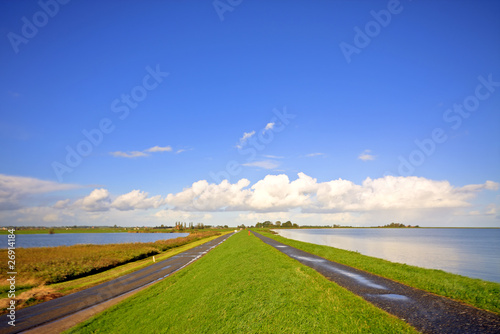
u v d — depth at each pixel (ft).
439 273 56.85
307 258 87.04
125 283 81.00
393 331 26.04
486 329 26.84
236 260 82.17
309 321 29.04
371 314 30.60
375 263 71.36
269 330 28.48
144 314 48.24
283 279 48.73
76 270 103.65
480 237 432.25
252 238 183.11
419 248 183.52
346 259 79.71
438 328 27.20
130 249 174.29
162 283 73.15
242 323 31.81
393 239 317.01
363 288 44.91
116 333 42.37
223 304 40.24
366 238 329.31
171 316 43.73
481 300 36.04
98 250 167.84
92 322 47.06
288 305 34.42
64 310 56.24
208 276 67.46
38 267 103.71
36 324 48.47
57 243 316.19
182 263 115.55
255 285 46.11
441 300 37.42
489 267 98.58
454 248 190.49
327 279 51.72
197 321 37.45
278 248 125.70
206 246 194.80
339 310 31.83
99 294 68.85
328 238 308.19
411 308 33.76
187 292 56.59
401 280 50.90
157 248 193.06
